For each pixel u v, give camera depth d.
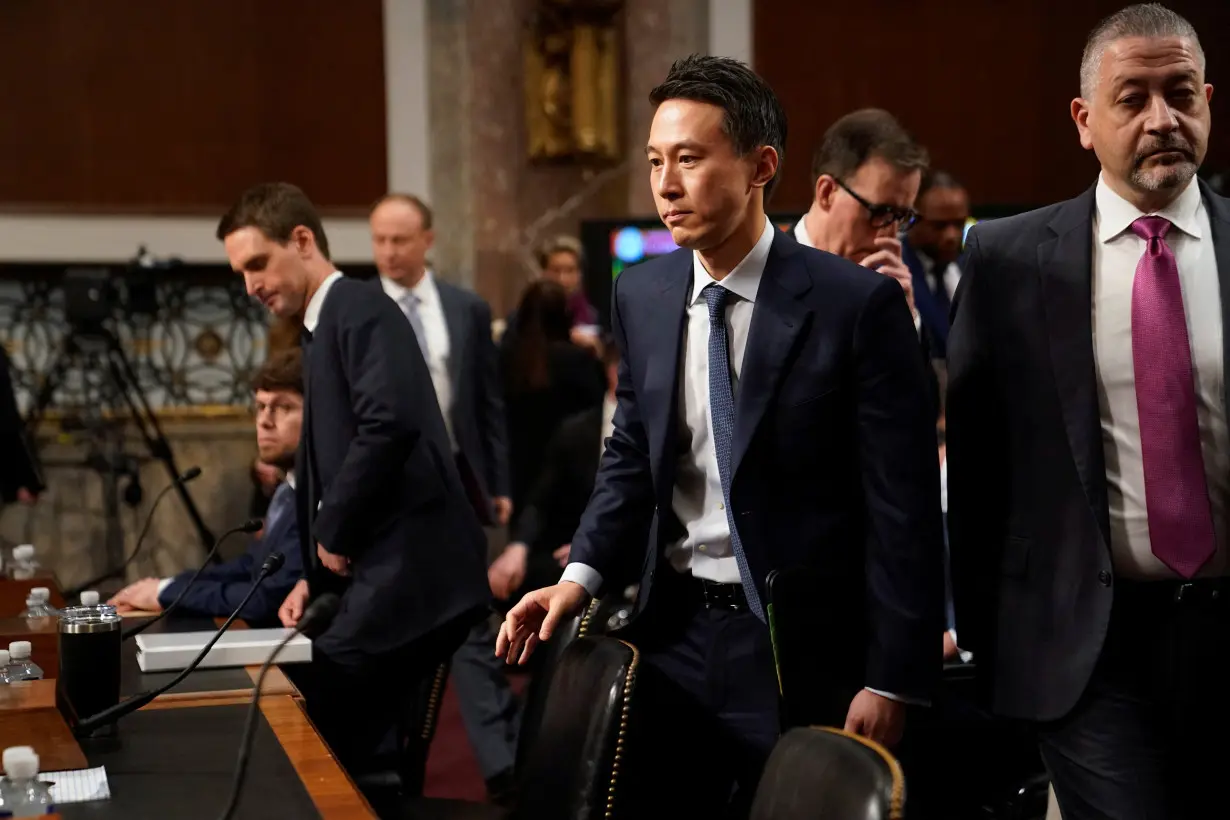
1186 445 2.29
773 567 2.38
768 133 2.33
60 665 2.27
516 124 7.50
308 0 7.24
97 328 6.47
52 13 7.04
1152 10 2.29
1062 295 2.38
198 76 7.18
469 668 4.38
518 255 7.53
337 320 3.17
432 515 3.17
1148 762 2.29
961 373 2.48
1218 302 2.32
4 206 7.02
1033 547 2.41
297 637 2.85
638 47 7.46
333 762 2.10
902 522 2.33
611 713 2.15
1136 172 2.28
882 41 7.47
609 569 2.57
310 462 3.22
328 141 7.29
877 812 1.55
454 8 7.39
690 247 2.33
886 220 2.91
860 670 2.41
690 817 2.48
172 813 1.87
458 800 2.91
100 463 6.57
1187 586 2.29
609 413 4.87
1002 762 3.03
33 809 1.81
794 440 2.37
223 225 3.30
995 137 7.55
